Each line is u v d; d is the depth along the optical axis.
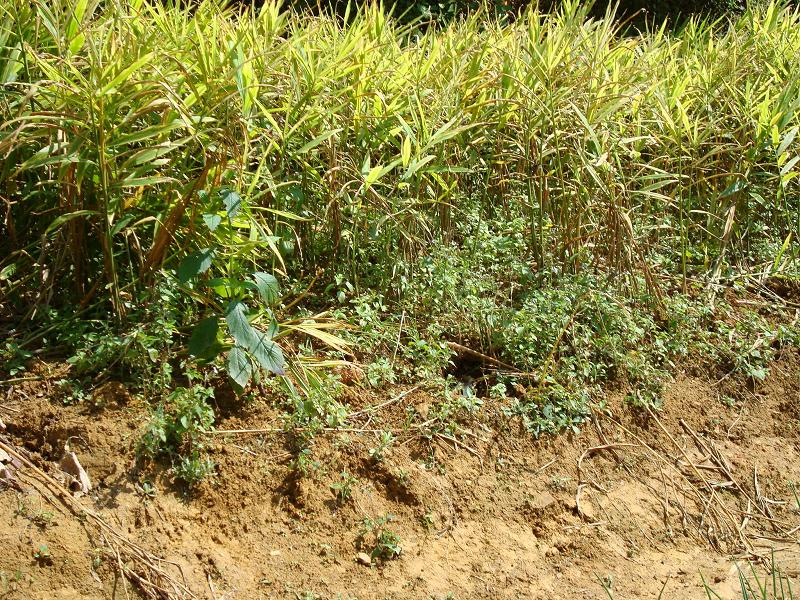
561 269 3.53
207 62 2.98
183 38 3.12
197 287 2.96
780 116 3.82
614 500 3.02
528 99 3.55
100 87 2.75
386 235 3.32
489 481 2.94
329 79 3.31
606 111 3.54
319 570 2.61
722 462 3.23
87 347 2.80
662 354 3.41
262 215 3.09
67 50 2.87
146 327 2.87
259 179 3.06
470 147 3.59
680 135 3.72
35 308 2.88
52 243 2.95
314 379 2.86
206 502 2.66
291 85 3.18
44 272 2.94
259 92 3.16
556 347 3.26
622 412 3.23
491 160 3.65
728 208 3.88
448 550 2.75
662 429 3.26
